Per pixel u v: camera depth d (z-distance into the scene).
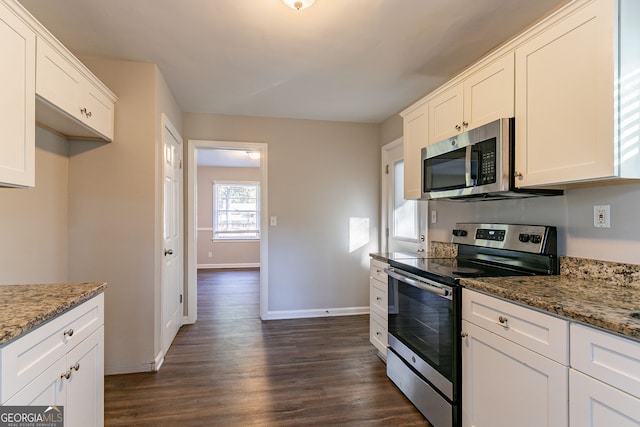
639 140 1.25
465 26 2.04
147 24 2.02
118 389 2.28
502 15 1.92
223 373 2.53
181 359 2.77
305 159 3.96
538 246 1.82
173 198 3.24
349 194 4.06
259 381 2.40
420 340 2.04
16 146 1.41
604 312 1.08
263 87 3.02
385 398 2.19
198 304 4.52
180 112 3.59
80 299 1.34
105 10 1.88
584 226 1.64
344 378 2.46
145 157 2.53
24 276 1.97
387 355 2.49
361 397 2.20
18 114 1.42
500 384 1.44
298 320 3.83
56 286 1.53
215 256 7.67
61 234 2.35
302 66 2.59
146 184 2.53
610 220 1.52
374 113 3.76
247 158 6.62
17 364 1.00
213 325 3.65
